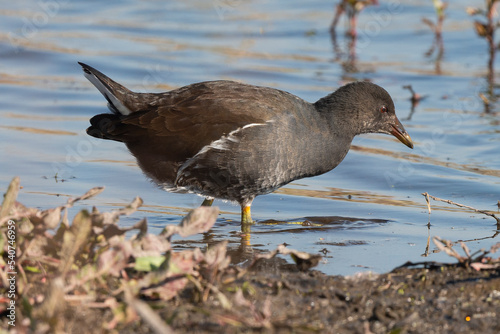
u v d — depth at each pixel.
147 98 11.30
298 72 19.75
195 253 7.40
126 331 6.36
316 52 21.72
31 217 7.51
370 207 11.96
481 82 19.22
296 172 11.29
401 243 10.02
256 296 7.36
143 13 25.14
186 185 11.21
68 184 12.47
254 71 19.61
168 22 24.19
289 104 11.15
